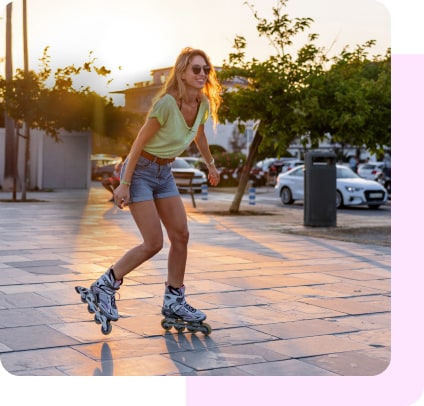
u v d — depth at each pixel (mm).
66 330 4770
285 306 5699
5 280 6719
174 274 4738
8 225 12844
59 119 22078
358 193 20094
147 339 4574
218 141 46688
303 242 10625
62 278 6898
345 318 5281
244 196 26625
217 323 5062
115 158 39625
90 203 20250
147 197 4500
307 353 4328
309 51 14602
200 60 4441
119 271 4590
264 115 14695
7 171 27062
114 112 27547
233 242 10531
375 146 14672
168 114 4375
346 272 7574
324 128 14758
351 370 4020
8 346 4352
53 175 30594
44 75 21500
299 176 21703
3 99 21297
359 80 14992
